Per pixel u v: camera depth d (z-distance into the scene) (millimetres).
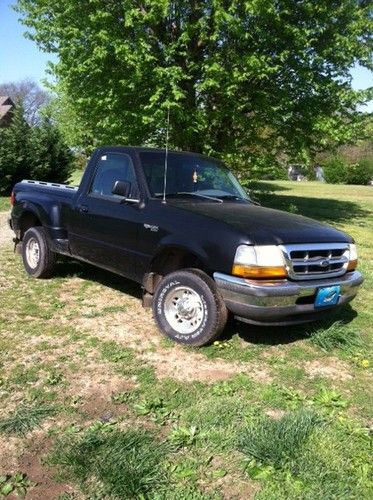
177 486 2914
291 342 5152
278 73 14086
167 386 4094
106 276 7254
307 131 15211
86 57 12961
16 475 2967
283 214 5426
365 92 14438
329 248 4836
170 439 3326
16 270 7461
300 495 2842
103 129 14656
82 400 3836
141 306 6051
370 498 2854
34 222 7320
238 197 6035
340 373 4547
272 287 4406
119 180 5777
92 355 4637
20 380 4094
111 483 2893
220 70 12430
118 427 3477
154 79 12539
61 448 3207
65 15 13141
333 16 14180
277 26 12984
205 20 12594
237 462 3135
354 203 23953
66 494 2826
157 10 12219
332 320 5848
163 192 5492
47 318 5535
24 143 19875
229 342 5016
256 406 3814
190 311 4848
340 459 3152
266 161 15188
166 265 5305
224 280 4508
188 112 13453
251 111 14555
